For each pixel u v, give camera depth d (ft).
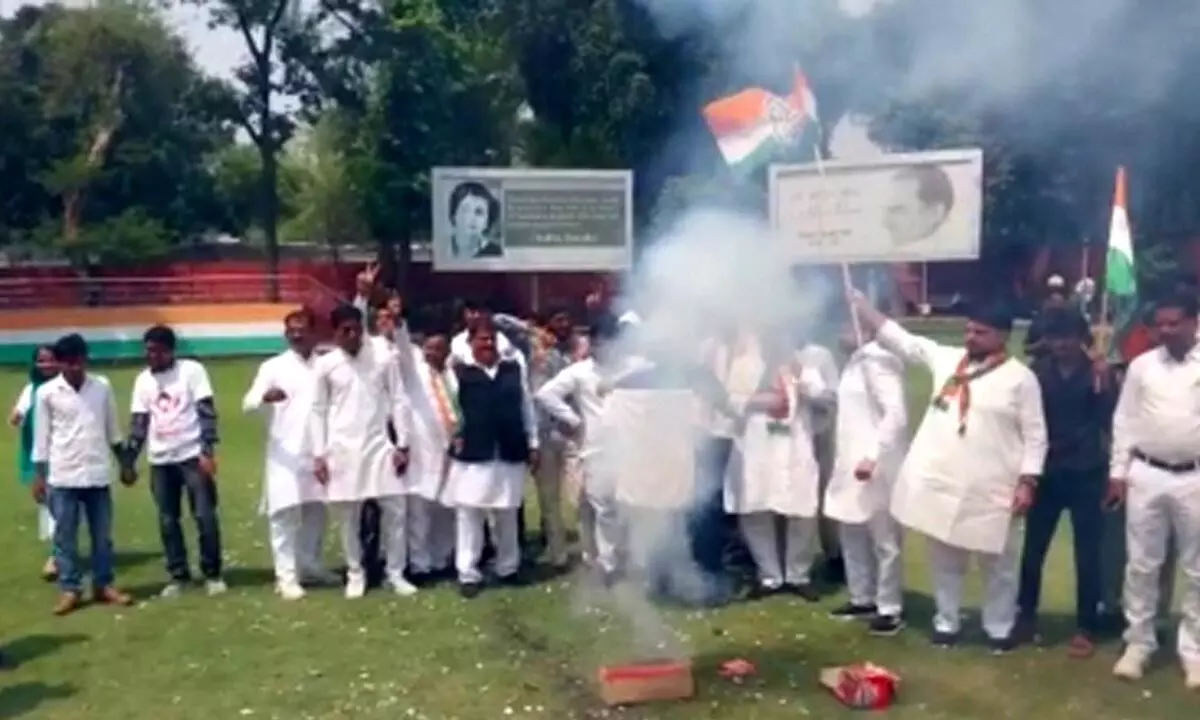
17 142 132.77
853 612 27.73
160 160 134.10
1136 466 23.35
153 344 30.14
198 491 30.30
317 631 27.09
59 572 29.04
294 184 153.79
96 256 123.75
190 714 22.58
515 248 48.75
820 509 29.81
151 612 28.68
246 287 115.44
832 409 29.68
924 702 22.71
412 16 115.96
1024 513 24.52
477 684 23.79
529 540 35.58
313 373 29.94
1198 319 22.97
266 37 124.98
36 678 24.49
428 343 30.94
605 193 48.49
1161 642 25.46
